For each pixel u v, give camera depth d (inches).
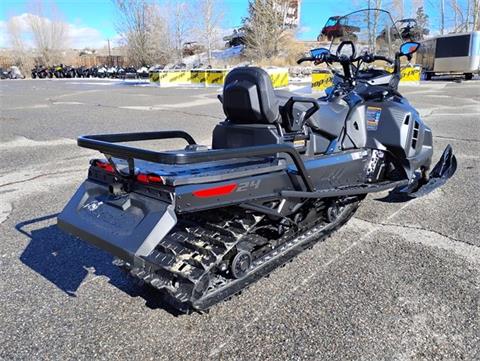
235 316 100.6
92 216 103.6
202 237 101.3
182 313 102.1
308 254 129.6
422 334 91.9
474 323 95.0
